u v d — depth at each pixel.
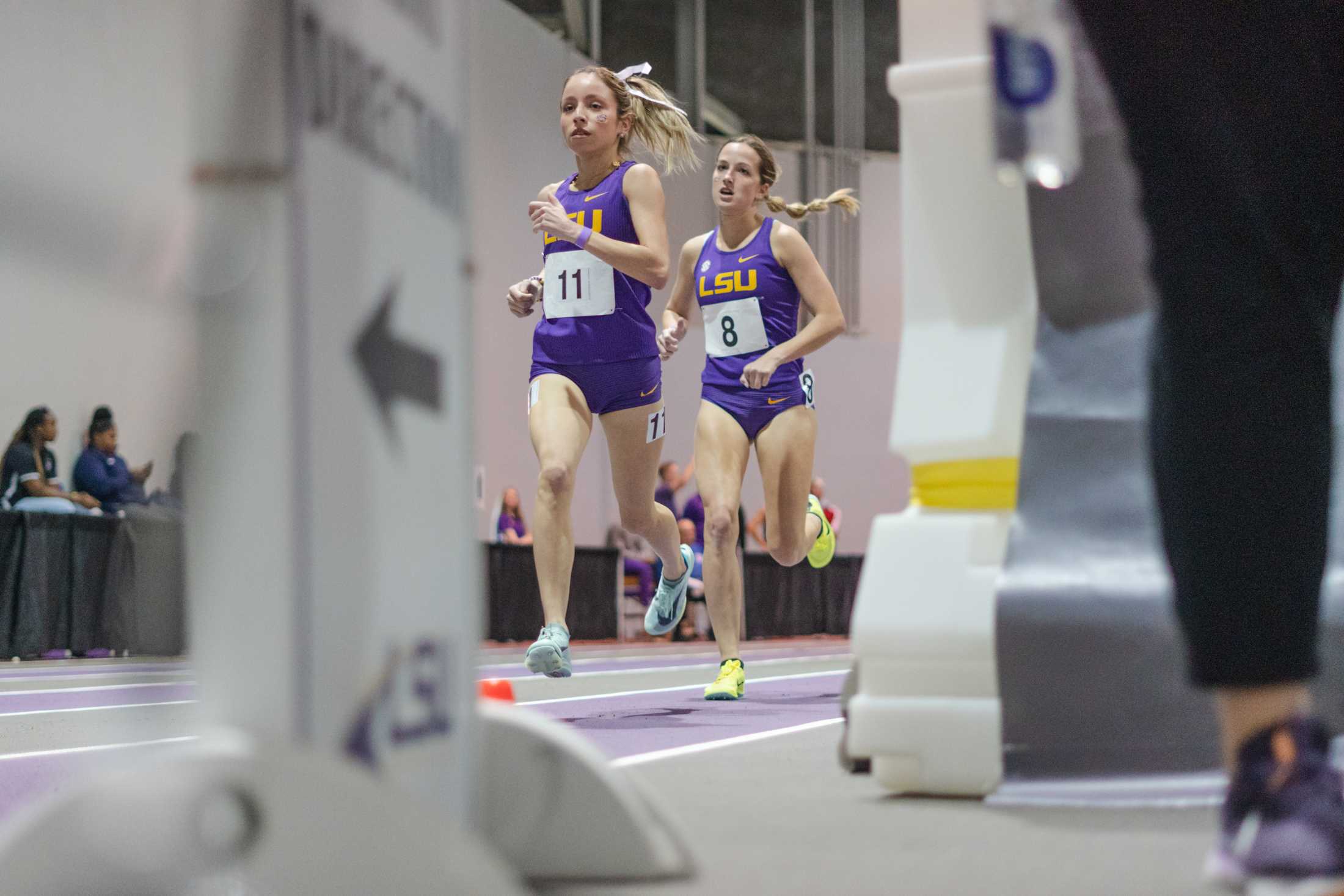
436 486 2.12
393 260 2.02
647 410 9.65
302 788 1.84
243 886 1.85
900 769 4.24
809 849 3.29
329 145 1.89
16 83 18.59
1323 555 2.69
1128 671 4.00
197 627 1.88
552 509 8.96
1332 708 3.76
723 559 10.21
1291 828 2.54
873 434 36.97
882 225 37.47
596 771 2.71
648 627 11.40
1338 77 2.81
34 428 19.36
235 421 1.86
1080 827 3.62
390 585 2.00
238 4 1.85
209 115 1.86
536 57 30.52
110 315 20.56
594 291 9.34
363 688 1.94
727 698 10.30
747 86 36.38
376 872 1.86
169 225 1.85
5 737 7.34
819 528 11.92
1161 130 2.77
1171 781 3.97
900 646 4.21
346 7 1.93
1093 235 4.36
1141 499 4.18
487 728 2.72
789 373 10.30
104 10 19.92
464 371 2.22
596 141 9.49
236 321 1.85
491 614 23.45
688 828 3.64
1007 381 4.32
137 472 20.27
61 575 18.23
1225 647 2.65
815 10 36.88
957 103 4.44
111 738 7.27
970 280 4.43
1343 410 4.05
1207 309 2.71
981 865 3.06
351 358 1.93
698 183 35.50
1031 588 4.11
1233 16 2.73
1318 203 2.78
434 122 2.15
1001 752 4.11
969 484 4.35
